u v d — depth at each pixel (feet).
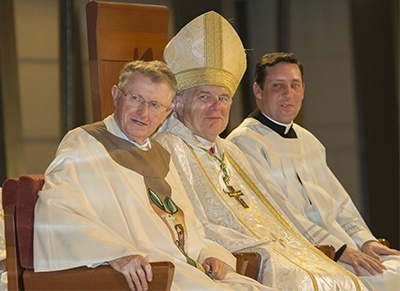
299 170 30.14
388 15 43.06
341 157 45.06
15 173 39.24
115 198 22.53
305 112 45.39
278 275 25.14
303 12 44.96
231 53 27.27
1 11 38.45
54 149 40.47
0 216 24.80
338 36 44.27
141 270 20.59
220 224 26.20
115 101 23.66
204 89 26.91
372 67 43.65
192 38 27.12
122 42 27.45
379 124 43.93
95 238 20.99
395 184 44.19
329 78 44.80
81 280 20.81
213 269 23.49
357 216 30.76
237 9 45.14
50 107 40.29
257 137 29.86
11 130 39.06
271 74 30.09
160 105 23.47
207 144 27.17
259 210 27.35
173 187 24.32
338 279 25.79
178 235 23.52
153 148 24.45
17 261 21.15
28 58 39.47
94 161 22.67
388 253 29.04
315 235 28.76
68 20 40.37
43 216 21.01
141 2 41.37
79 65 40.83
